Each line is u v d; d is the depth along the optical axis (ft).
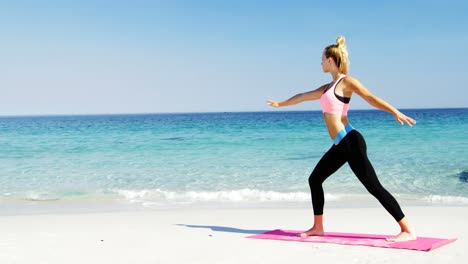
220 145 67.72
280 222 22.85
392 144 65.67
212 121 168.66
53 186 37.73
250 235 19.36
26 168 47.75
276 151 60.18
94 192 34.96
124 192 34.76
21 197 33.06
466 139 70.79
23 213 27.12
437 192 34.32
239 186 37.17
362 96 16.28
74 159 54.54
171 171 45.06
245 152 59.62
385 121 130.93
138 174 43.50
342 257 15.17
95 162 51.88
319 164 17.89
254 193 33.47
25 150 63.93
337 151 17.07
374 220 22.72
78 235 19.75
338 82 16.78
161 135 86.63
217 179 40.50
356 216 24.06
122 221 23.35
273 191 34.78
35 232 20.53
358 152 16.57
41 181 40.11
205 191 34.88
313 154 56.65
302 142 70.18
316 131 90.48
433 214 24.18
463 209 25.81
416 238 17.46
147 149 64.03
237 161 51.37
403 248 16.11
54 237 19.35
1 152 61.87
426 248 15.78
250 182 38.81
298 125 114.73
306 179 39.75
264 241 17.95
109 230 20.90
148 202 30.86
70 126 134.72
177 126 124.16
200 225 22.08
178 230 20.79
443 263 14.25
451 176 40.88
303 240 17.76
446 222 21.76
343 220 22.82
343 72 17.20
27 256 16.10
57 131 103.86
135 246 17.49
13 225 22.43
